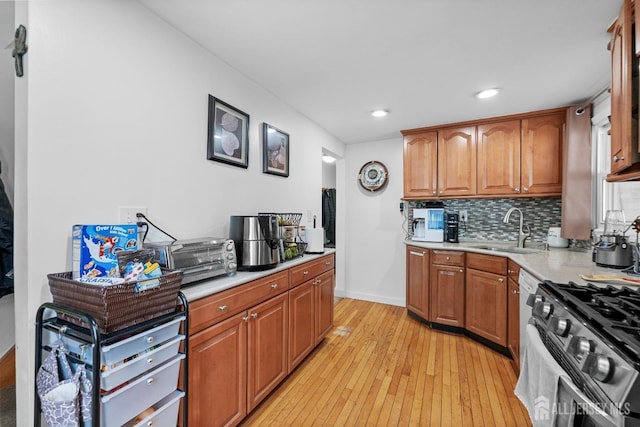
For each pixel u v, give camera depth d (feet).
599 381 2.47
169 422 3.79
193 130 5.52
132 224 4.17
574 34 5.13
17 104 3.47
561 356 3.32
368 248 12.76
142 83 4.61
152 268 3.59
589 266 5.93
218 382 4.57
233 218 5.91
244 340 5.12
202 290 4.34
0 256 5.91
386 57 6.01
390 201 12.34
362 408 5.71
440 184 10.20
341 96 7.98
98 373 2.84
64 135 3.67
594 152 7.98
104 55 4.10
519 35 5.21
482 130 9.56
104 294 2.94
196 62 5.58
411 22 4.91
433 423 5.31
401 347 8.24
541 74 6.61
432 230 10.25
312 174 10.05
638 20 3.59
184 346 3.83
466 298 8.85
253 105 7.13
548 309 3.76
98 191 4.02
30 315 3.40
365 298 12.75
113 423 3.10
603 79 6.81
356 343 8.50
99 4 4.05
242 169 6.80
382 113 9.16
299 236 8.36
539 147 8.80
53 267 3.55
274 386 5.95
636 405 2.16
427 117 9.50
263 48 5.74
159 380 3.59
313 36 5.35
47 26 3.51
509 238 10.12
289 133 8.68
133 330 3.21
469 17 4.76
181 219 5.27
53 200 3.57
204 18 4.88
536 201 9.73
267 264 5.83
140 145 4.58
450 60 6.10
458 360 7.52
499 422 5.33
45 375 3.11
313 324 7.57
